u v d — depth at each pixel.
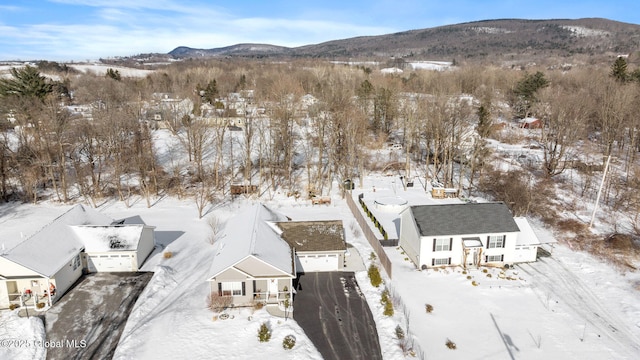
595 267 35.25
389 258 36.09
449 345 25.25
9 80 68.06
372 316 27.92
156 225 43.31
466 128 67.19
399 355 24.17
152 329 26.16
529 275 33.78
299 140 69.94
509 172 57.81
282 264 29.30
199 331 26.05
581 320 28.06
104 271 33.44
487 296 30.56
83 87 100.12
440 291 31.09
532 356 24.53
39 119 54.62
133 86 110.69
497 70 154.62
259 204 39.91
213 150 66.56
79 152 56.22
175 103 80.25
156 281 31.17
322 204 50.38
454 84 108.75
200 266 34.50
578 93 80.62
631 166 58.06
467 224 34.50
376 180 58.22
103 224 36.84
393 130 84.19
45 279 28.62
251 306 28.70
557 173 56.91
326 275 33.12
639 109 61.66
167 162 62.53
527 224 36.97
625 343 25.83
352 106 65.31
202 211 47.66
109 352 24.20
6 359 23.38
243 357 23.95
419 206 35.91
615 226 42.16
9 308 28.12
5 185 50.88
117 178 50.12
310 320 27.39
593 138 73.94
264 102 81.69
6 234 40.88
